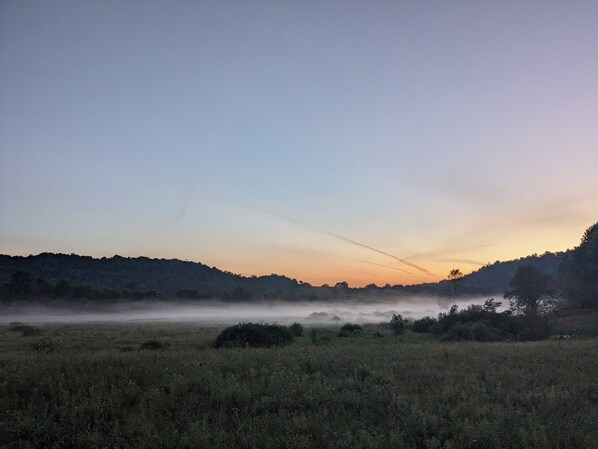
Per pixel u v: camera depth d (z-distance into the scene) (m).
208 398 10.74
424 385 12.43
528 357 17.97
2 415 9.40
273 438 8.01
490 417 9.16
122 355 17.66
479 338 38.66
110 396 10.62
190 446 7.67
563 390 11.48
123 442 7.98
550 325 46.88
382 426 8.70
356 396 10.81
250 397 10.70
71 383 11.89
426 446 7.70
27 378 12.52
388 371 14.20
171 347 29.02
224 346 28.88
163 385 11.72
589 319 49.34
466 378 12.84
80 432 8.38
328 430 8.32
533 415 8.98
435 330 46.81
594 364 15.91
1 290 148.12
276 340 30.62
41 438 8.30
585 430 8.17
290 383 11.63
